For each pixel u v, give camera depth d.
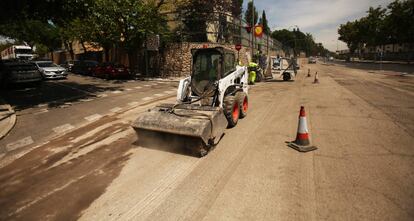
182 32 24.59
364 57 70.69
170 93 14.60
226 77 7.45
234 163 5.09
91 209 3.80
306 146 5.68
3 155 6.04
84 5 13.34
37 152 6.14
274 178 4.43
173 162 5.24
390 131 6.65
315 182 4.25
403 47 48.31
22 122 8.74
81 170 5.08
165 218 3.52
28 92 15.03
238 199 3.86
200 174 4.69
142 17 21.77
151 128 5.72
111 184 4.49
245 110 8.81
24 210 3.85
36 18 13.48
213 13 24.55
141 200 3.96
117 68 22.19
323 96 12.38
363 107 9.55
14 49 37.62
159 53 24.83
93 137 7.05
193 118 5.64
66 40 39.53
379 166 4.72
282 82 19.33
